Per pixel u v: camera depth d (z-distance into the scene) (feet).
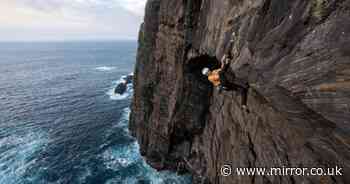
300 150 23.72
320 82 16.21
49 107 209.97
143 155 115.24
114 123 168.14
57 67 498.28
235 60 31.35
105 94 254.88
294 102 20.75
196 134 86.02
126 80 294.66
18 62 602.44
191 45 65.00
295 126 23.20
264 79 24.49
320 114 17.38
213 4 47.78
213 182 64.90
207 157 72.95
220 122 58.39
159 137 97.96
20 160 120.98
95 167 112.16
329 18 15.21
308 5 17.16
